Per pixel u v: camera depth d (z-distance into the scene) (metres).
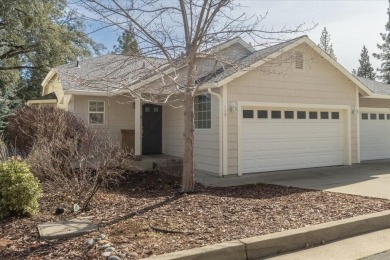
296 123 12.50
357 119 13.91
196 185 9.24
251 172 11.48
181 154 13.44
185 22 7.23
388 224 5.75
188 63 7.46
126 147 12.40
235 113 11.07
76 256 3.94
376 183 9.48
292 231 4.74
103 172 7.98
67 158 7.42
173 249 4.11
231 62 7.76
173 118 14.16
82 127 10.41
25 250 4.16
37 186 6.04
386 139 16.38
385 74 40.47
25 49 22.58
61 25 22.41
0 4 18.72
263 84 11.57
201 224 5.20
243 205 6.54
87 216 5.70
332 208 6.33
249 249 4.27
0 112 12.98
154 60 8.70
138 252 4.00
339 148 13.57
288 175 11.12
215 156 11.16
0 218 5.55
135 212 5.92
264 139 11.78
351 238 5.12
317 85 12.72
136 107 12.17
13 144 10.88
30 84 26.44
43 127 9.60
